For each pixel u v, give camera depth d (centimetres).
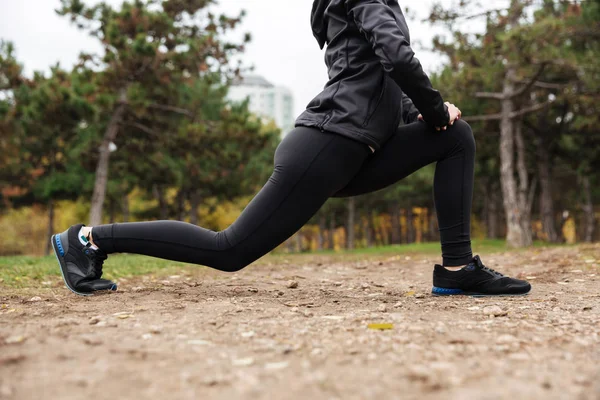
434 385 146
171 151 1700
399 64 261
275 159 283
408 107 322
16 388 142
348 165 278
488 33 1482
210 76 1491
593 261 629
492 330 221
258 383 148
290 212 278
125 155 1738
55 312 261
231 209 2766
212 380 150
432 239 3994
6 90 1720
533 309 279
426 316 254
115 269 611
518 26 1370
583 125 1792
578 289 385
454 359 175
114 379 150
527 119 2042
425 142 298
